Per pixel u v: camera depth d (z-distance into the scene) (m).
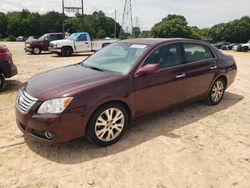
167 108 5.06
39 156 3.92
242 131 4.95
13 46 35.88
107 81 4.11
